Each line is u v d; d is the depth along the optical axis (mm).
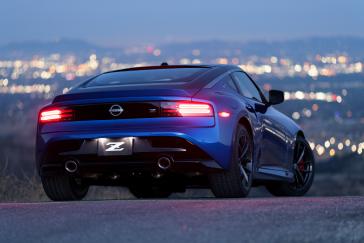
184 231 9492
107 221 10750
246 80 18750
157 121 15609
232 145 15984
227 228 9633
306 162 21266
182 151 15562
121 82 16703
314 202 12867
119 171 16016
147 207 12422
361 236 8859
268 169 18469
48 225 10672
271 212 11211
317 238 8727
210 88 16453
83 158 15953
